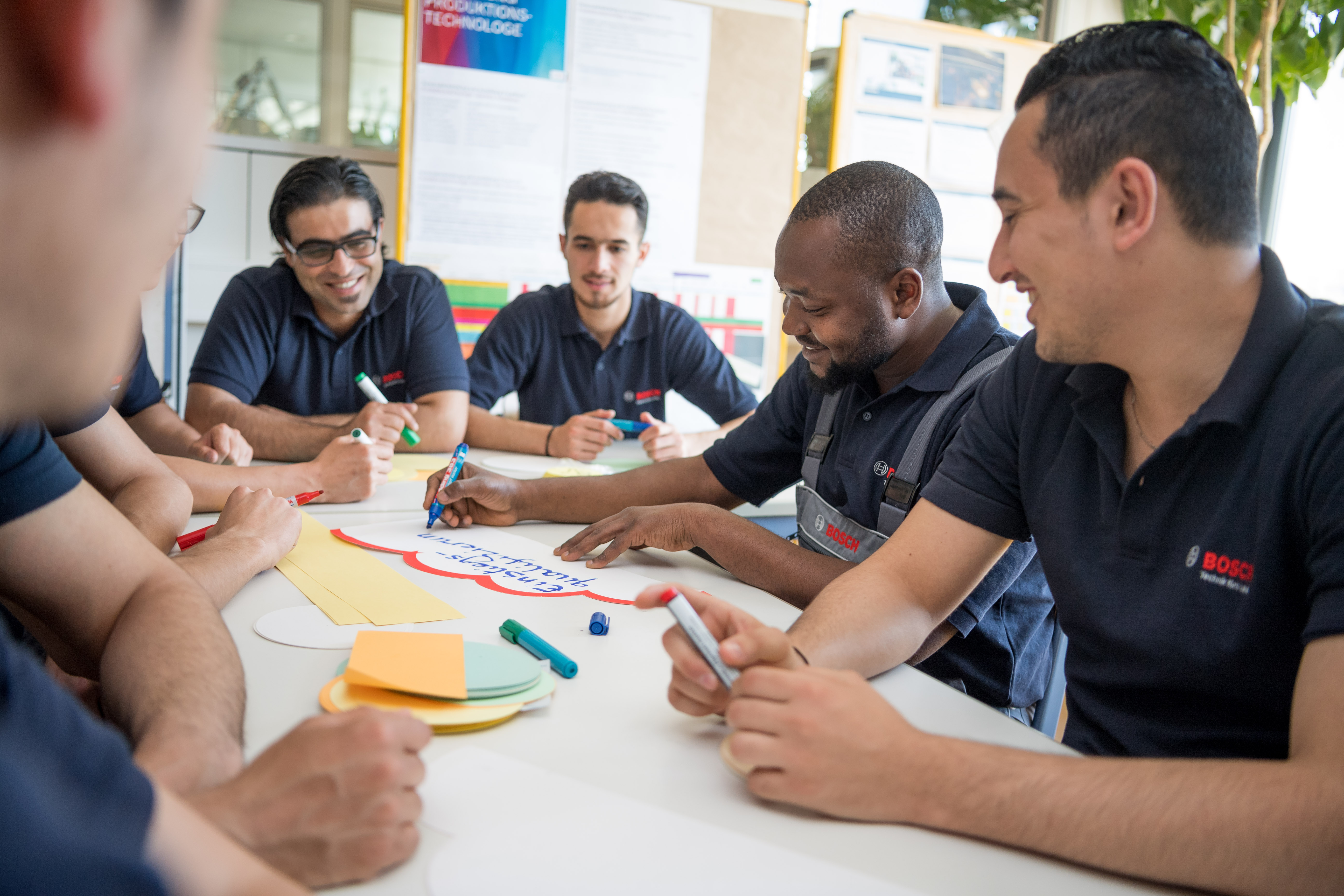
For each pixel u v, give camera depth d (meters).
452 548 1.16
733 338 3.47
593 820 0.53
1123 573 0.80
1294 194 3.51
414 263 3.08
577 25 3.13
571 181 3.20
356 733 0.48
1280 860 0.50
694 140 3.31
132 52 0.20
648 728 0.67
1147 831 0.51
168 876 0.25
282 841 0.46
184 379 2.75
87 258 0.21
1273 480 0.68
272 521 1.05
